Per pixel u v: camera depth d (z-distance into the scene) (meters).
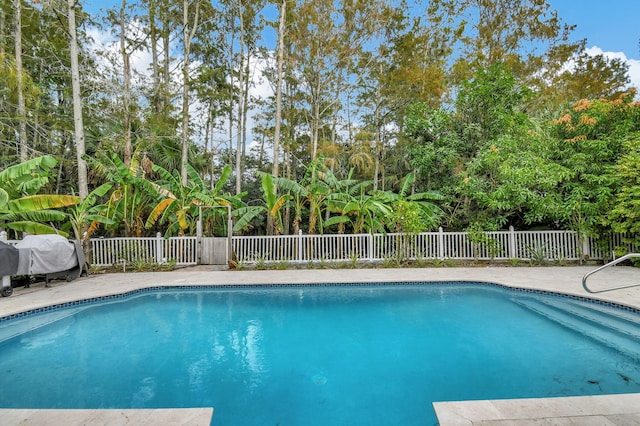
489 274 8.52
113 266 9.91
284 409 3.25
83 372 4.07
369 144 16.59
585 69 17.83
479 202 11.04
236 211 12.12
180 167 15.68
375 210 11.05
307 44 15.24
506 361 4.23
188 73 14.48
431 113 13.80
